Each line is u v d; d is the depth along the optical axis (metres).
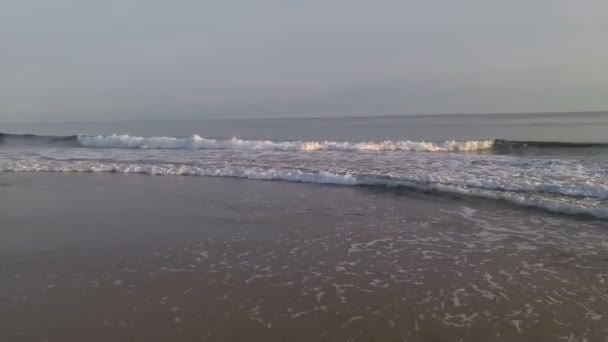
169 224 8.03
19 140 28.00
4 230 7.73
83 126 54.28
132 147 22.47
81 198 10.34
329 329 4.18
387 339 3.99
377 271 5.71
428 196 9.93
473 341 3.95
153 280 5.41
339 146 19.83
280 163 15.01
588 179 10.54
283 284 5.29
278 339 3.99
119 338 4.02
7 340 3.99
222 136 31.36
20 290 5.14
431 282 5.32
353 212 8.76
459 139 24.88
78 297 4.93
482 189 9.93
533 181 10.50
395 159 15.45
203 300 4.84
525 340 3.96
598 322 4.27
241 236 7.29
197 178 12.93
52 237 7.28
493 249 6.49
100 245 6.83
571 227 7.46
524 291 5.03
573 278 5.38
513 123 43.28
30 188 11.68
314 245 6.80
